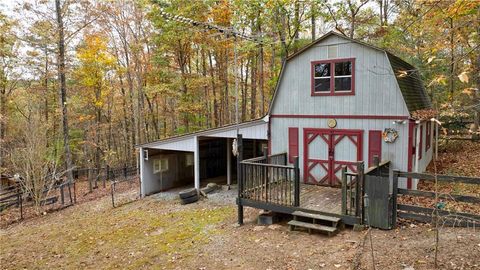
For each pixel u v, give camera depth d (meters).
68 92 22.58
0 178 18.17
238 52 21.25
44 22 17.67
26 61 20.22
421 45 14.51
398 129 9.95
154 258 7.69
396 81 9.88
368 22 19.00
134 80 26.42
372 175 7.72
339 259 6.22
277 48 21.08
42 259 8.50
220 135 13.55
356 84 10.59
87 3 19.38
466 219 6.69
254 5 18.19
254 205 9.12
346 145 10.93
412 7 10.63
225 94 25.30
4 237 10.85
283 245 7.38
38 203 14.40
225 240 8.28
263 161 10.29
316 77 11.38
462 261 5.35
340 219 7.75
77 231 10.67
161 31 21.23
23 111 21.56
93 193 17.91
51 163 16.95
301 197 9.50
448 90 14.58
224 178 17.55
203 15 19.94
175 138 14.59
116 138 29.69
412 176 7.02
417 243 6.30
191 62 25.56
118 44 23.56
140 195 15.69
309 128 11.61
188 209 12.23
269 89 23.41
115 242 9.20
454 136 17.66
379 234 7.06
